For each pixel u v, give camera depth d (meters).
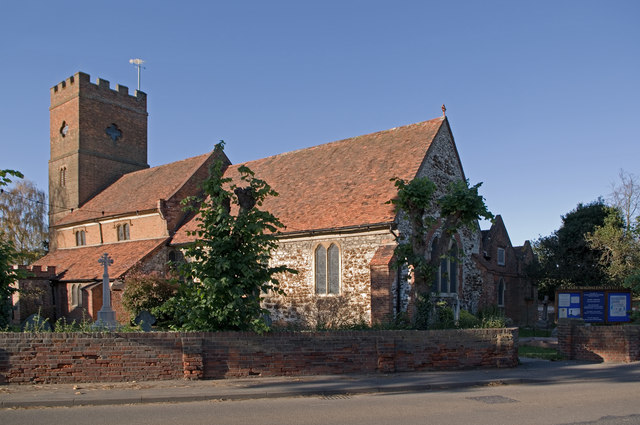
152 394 10.97
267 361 13.52
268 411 9.81
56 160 44.44
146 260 31.05
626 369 15.45
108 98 44.75
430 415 9.47
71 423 8.81
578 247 38.12
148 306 26.17
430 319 16.53
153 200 35.09
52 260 39.72
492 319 17.88
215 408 10.11
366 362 14.26
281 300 26.95
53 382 12.06
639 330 17.42
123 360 12.53
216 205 14.06
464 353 15.22
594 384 13.01
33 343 12.05
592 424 8.81
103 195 42.16
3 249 14.88
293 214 27.88
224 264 13.13
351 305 24.33
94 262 34.59
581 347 17.78
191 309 13.88
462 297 27.92
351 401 10.88
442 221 27.42
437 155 27.98
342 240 25.02
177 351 12.91
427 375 13.92
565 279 36.47
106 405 10.43
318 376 13.57
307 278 26.08
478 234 30.38
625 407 10.20
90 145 43.28
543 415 9.48
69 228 41.97
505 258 34.88
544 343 23.69
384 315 21.52
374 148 30.41
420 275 16.38
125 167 45.81
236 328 13.82
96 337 12.43
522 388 12.55
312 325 24.14
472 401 10.84
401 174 26.31
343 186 28.22
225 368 13.21
